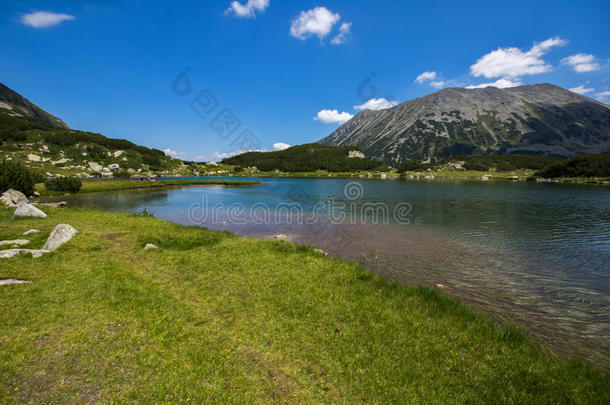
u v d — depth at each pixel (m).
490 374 7.12
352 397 6.05
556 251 22.09
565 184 111.25
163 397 5.66
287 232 27.62
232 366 6.75
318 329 8.64
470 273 17.33
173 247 17.56
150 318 8.61
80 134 175.75
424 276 16.69
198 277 12.47
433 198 61.00
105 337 7.45
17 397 5.33
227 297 10.56
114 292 10.18
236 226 30.34
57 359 6.48
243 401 5.71
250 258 15.66
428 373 7.00
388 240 24.91
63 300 9.27
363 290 11.98
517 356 8.05
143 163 176.25
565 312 12.64
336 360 7.24
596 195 66.75
